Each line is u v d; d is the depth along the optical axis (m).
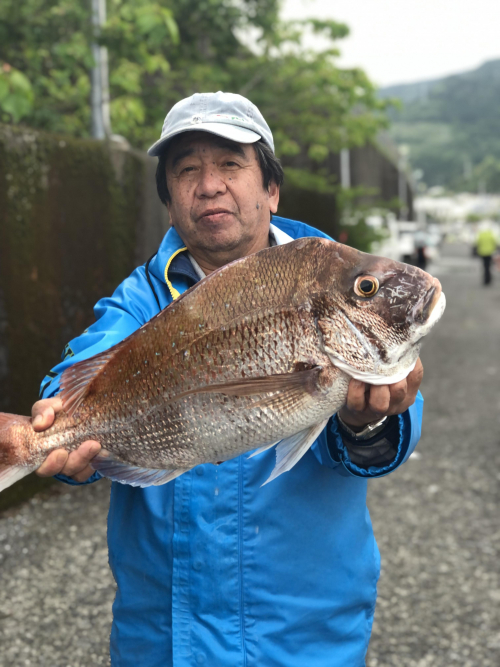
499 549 3.72
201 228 1.55
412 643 2.89
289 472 1.52
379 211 17.80
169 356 1.36
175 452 1.38
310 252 1.35
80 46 5.63
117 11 6.36
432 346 10.33
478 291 19.16
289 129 12.72
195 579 1.48
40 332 4.33
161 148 1.60
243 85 10.27
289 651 1.50
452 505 4.31
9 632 2.88
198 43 10.12
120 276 5.29
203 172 1.54
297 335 1.33
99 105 5.88
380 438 1.46
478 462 5.08
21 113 4.45
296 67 10.83
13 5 5.64
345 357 1.31
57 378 1.50
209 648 1.46
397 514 4.18
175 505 1.50
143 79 8.78
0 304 3.97
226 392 1.32
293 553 1.50
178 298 1.37
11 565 3.41
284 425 1.33
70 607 3.07
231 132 1.49
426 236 33.06
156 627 1.52
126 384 1.39
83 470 1.46
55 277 4.48
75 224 4.68
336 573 1.55
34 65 6.24
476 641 2.91
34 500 4.22
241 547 1.48
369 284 1.31
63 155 4.52
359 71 10.91
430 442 5.56
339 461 1.48
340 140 12.38
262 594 1.48
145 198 5.75
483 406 6.68
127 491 1.59
